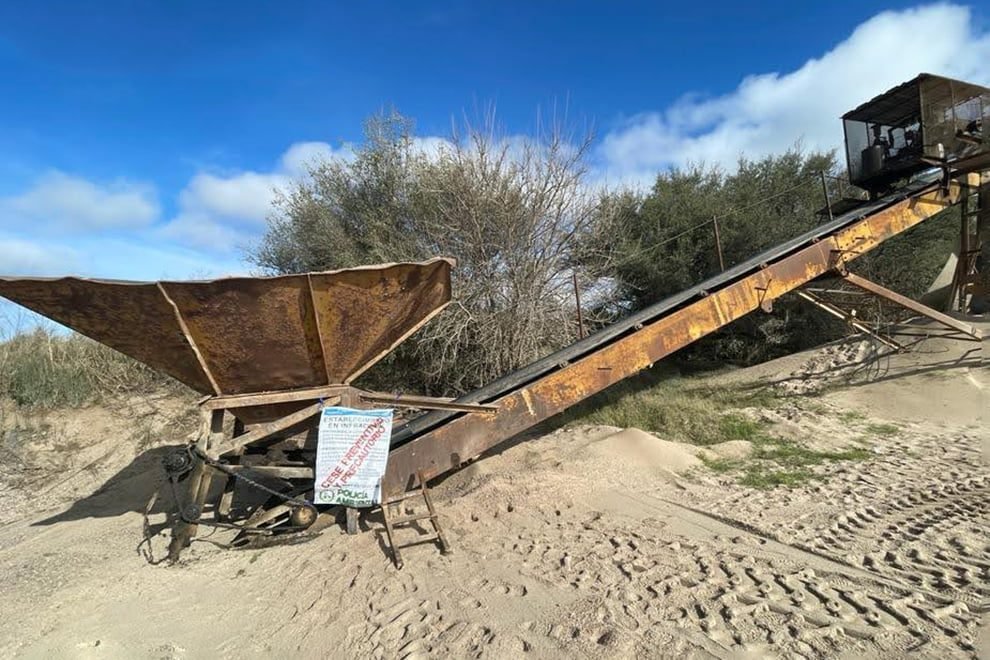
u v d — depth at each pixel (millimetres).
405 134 13055
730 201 16359
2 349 10445
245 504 6695
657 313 7812
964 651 3068
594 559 4641
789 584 3994
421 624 3863
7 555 5914
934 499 5746
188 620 4180
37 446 9430
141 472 9047
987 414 9164
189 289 4801
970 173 11125
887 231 10109
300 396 5559
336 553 5172
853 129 12125
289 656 3697
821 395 10789
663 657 3207
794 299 14867
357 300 5238
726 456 7848
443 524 5660
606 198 12680
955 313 12828
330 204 13211
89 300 4832
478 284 11375
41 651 3711
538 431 9227
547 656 3355
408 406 5910
